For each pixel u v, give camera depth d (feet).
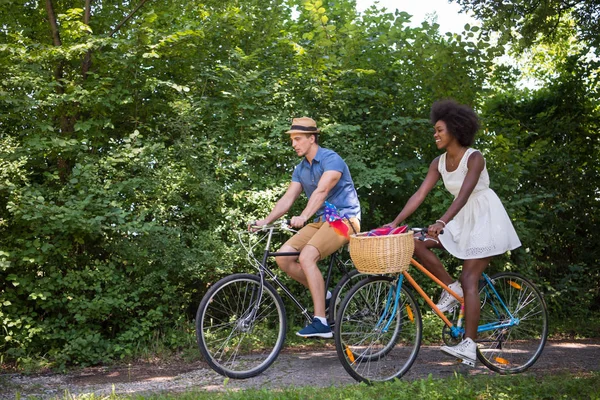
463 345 14.16
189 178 21.02
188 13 24.09
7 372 17.43
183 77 23.88
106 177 20.92
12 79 19.40
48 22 23.65
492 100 33.04
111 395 13.51
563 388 13.14
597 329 25.00
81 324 18.79
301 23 26.30
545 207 29.73
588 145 32.07
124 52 21.66
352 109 24.59
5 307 18.25
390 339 15.12
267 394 12.62
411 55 24.30
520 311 16.51
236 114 23.27
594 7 27.20
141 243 19.58
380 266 13.07
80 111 22.22
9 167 18.10
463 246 14.67
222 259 20.47
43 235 18.61
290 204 16.06
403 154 24.63
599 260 29.53
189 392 13.48
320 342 20.92
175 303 20.56
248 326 15.61
